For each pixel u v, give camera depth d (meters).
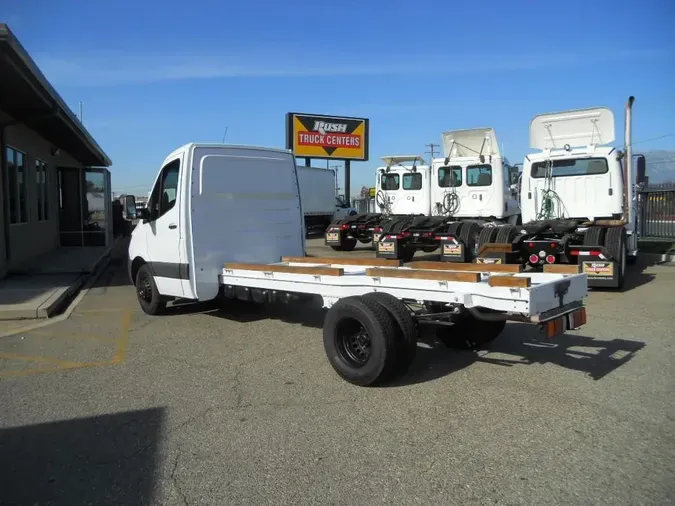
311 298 6.66
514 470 3.67
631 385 5.22
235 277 7.58
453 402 4.86
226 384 5.45
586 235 10.72
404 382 5.39
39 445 4.16
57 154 19.33
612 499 3.30
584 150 12.12
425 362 6.03
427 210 18.50
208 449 4.05
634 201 12.97
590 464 3.73
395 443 4.09
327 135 32.94
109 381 5.60
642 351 6.35
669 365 5.82
